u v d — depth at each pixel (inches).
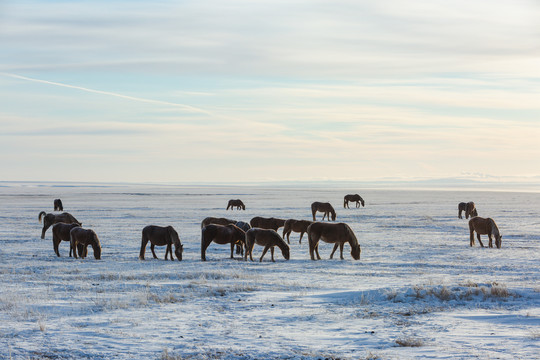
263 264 1112.2
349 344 462.6
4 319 546.6
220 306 647.1
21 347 431.2
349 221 2367.1
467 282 792.9
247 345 456.1
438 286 744.3
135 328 517.0
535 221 2373.3
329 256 1282.0
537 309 637.3
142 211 3078.2
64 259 1167.6
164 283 818.8
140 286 788.0
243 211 3061.0
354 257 1194.0
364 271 1002.1
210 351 433.7
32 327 506.3
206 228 1173.1
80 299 674.8
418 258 1222.3
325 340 477.1
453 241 1603.1
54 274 927.0
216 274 928.3
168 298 684.1
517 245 1512.1
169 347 444.8
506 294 712.4
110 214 2787.9
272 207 3526.1
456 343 460.8
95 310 609.3
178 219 2445.9
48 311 592.4
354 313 607.2
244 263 1123.9
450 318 582.6
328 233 1187.3
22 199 5014.8
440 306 657.0
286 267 1061.1
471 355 415.5
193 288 776.9
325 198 5378.9
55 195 6250.0
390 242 1568.7
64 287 770.8
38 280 854.5
